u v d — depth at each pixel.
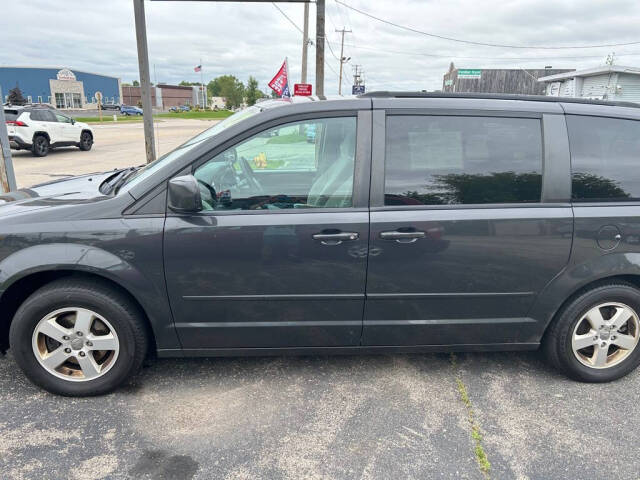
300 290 2.74
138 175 2.96
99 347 2.78
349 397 2.90
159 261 2.64
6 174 5.93
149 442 2.49
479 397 2.93
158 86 101.56
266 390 2.96
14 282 2.62
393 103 2.77
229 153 2.72
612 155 2.87
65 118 17.30
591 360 3.06
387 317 2.85
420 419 2.71
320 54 16.77
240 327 2.80
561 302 2.91
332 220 2.67
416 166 2.74
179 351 2.85
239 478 2.26
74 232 2.61
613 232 2.82
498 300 2.87
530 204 2.79
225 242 2.64
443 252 2.73
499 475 2.31
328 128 2.76
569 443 2.54
